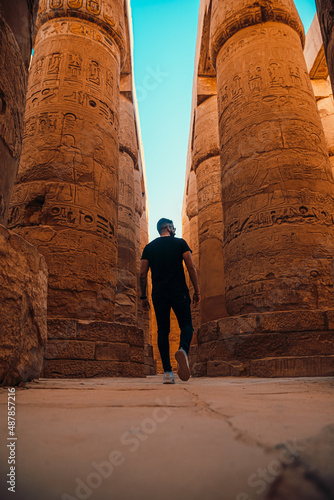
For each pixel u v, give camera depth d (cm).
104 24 1048
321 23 452
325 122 1683
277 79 940
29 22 466
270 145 871
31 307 380
